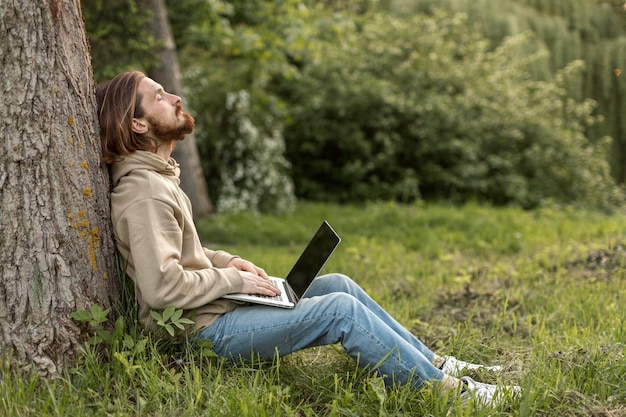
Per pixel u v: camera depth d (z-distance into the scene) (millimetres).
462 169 14031
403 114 14562
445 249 8398
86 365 3061
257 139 13008
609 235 8398
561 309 4914
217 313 3297
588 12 16109
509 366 3633
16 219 3066
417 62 15188
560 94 15242
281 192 13125
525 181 13875
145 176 3193
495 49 16938
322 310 3195
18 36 3051
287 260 7719
